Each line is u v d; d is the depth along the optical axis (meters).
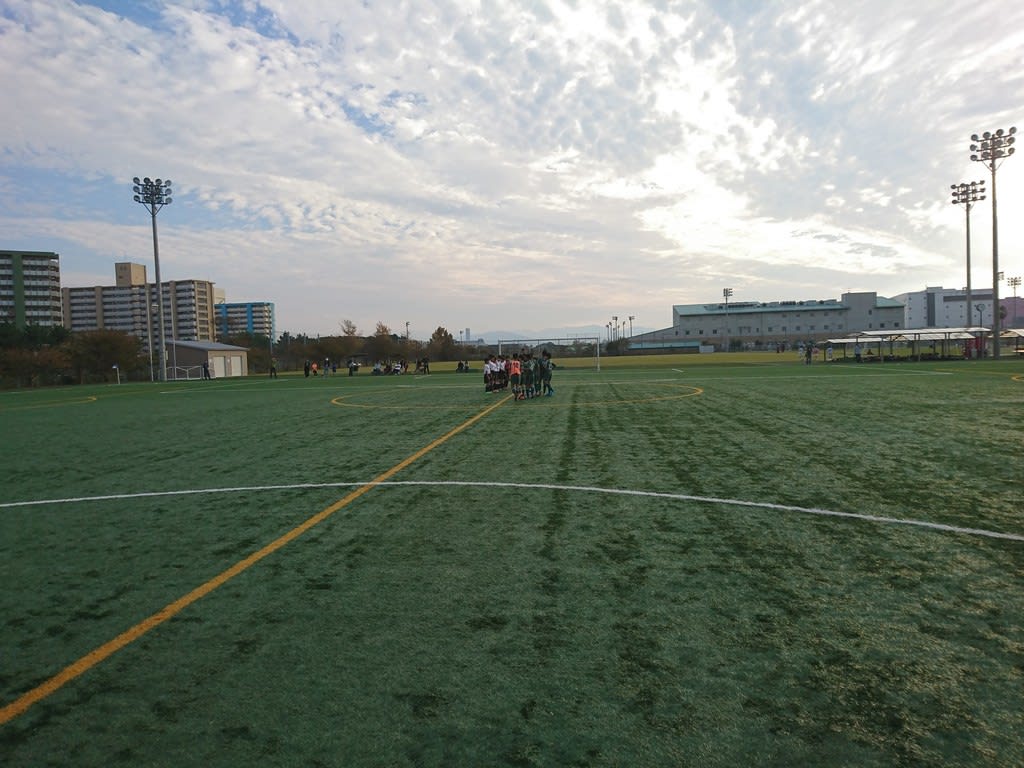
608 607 3.92
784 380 27.45
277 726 2.73
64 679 3.20
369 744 2.57
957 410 14.37
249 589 4.39
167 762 2.50
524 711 2.79
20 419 19.09
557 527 5.75
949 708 2.75
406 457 9.87
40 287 101.19
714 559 4.77
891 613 3.74
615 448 10.22
